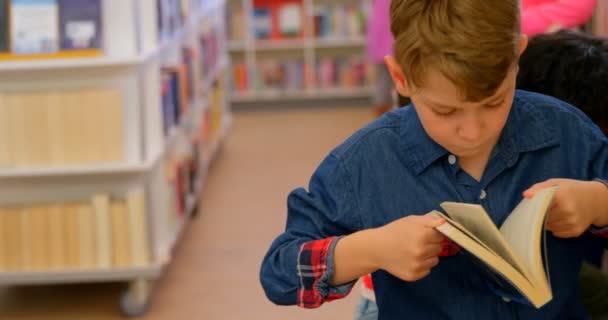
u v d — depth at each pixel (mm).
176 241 3977
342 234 1216
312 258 1125
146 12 3320
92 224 3209
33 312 3328
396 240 1053
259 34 7418
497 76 959
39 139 3143
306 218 1209
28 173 3119
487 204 1175
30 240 3229
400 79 1067
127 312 3238
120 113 3135
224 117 6082
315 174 1237
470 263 1178
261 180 5051
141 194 3199
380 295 1238
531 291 964
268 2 7441
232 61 7602
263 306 3273
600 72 1439
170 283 3549
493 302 1186
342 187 1199
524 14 2164
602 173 1185
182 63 4383
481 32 953
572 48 1475
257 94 7367
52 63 3014
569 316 1278
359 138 1218
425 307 1210
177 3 4227
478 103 986
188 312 3250
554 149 1192
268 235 4074
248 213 4430
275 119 6945
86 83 3162
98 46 3053
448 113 1022
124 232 3215
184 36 4770
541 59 1488
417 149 1180
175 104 3943
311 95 7336
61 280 3215
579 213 1083
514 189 1182
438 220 1024
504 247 991
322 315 3156
